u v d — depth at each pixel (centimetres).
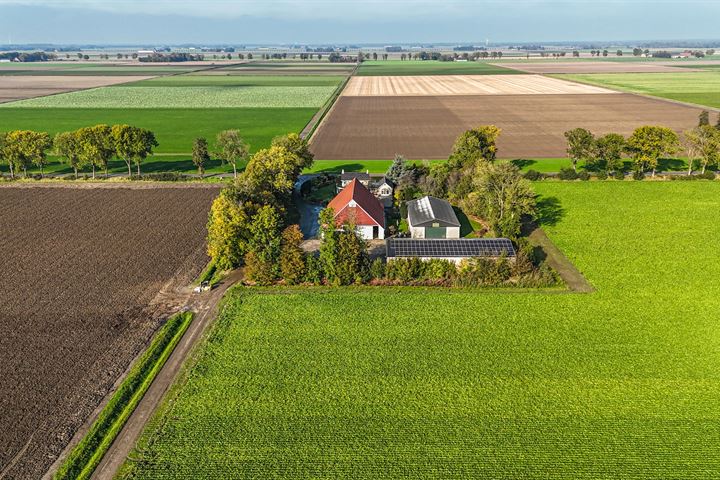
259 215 5866
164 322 4894
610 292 5331
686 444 3372
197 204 8244
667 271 5788
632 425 3528
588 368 4109
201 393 3853
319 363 4184
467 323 4753
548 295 5272
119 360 4328
